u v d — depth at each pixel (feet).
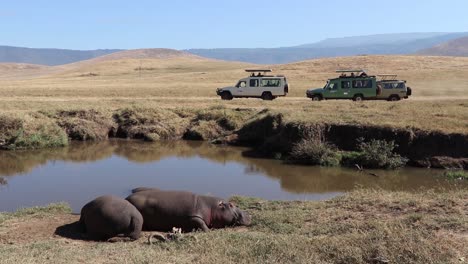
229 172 65.62
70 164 70.49
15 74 584.40
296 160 72.08
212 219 35.91
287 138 77.56
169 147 85.87
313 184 59.06
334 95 124.47
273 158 75.20
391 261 24.97
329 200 42.14
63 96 145.48
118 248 29.68
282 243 28.25
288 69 275.18
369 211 36.81
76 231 35.32
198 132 93.86
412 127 71.92
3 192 53.93
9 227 36.09
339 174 64.39
